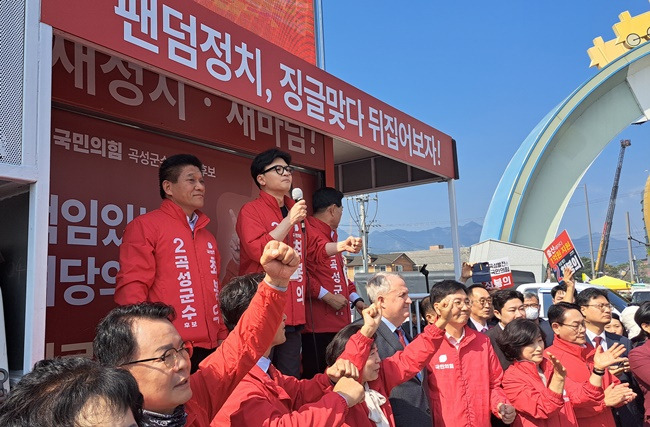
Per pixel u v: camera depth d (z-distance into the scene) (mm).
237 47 2969
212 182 4078
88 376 980
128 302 2420
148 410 1399
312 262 3732
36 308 1922
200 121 3887
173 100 3729
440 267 47406
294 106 3387
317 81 3633
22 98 1984
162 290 2564
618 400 3189
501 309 4125
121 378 1003
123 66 3451
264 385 1962
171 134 3768
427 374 3029
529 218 14375
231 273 4148
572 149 14695
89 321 3258
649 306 4059
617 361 3172
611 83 14664
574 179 14633
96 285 3309
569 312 3521
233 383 1760
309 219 3939
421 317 4734
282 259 1708
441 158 5242
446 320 2672
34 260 1941
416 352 2646
